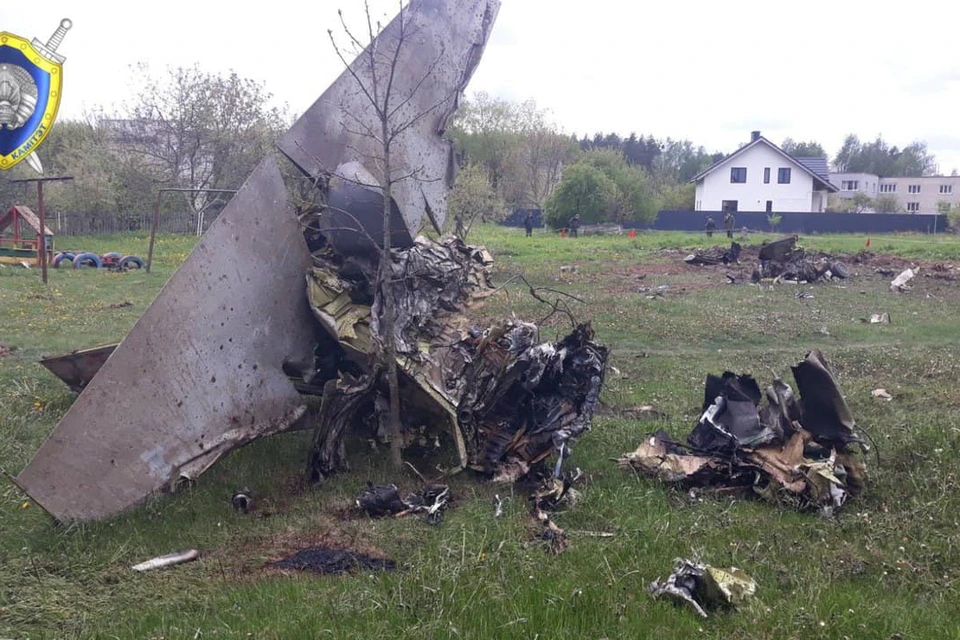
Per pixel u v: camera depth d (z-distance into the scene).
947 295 22.62
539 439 8.35
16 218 29.30
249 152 40.47
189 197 40.88
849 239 45.72
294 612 5.60
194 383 7.84
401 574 6.09
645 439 9.27
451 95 10.63
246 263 8.25
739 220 57.50
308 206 9.32
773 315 18.53
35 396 11.12
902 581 6.23
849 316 18.73
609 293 22.20
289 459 8.85
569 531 7.11
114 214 43.38
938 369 13.09
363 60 9.66
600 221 53.72
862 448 8.20
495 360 8.52
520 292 21.28
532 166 71.62
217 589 6.16
